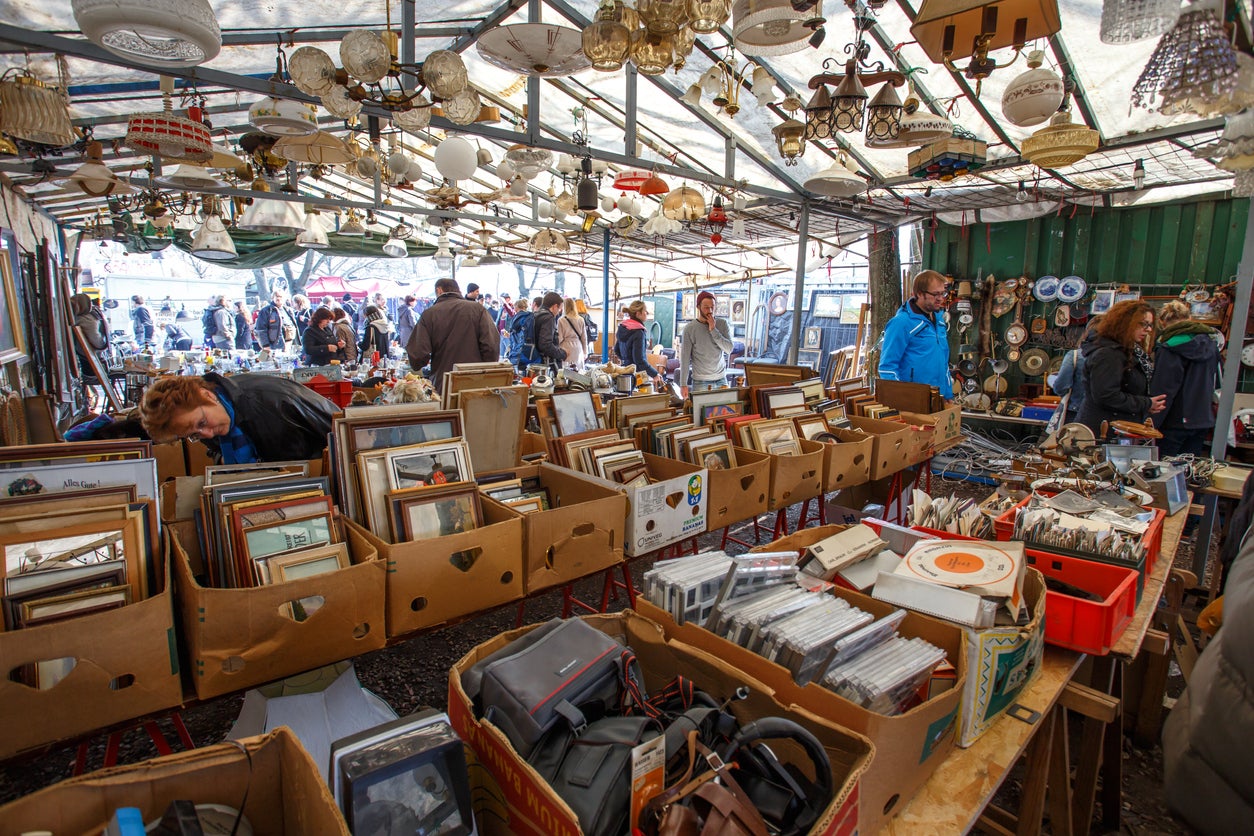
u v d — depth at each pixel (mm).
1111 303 5688
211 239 5895
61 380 6715
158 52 2037
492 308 14641
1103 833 1946
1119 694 1905
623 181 4980
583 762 925
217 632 1284
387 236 8977
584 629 1171
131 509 1400
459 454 2006
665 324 13875
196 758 821
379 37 2615
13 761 1098
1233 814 1160
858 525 1751
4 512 1316
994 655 1231
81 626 1128
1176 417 3820
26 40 2518
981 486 5426
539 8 3188
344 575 1427
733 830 811
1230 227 5180
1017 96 2748
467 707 1040
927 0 2227
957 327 6508
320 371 6344
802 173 5496
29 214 6723
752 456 2695
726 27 3480
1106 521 1954
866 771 976
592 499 2184
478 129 3898
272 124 3305
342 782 814
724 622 1291
